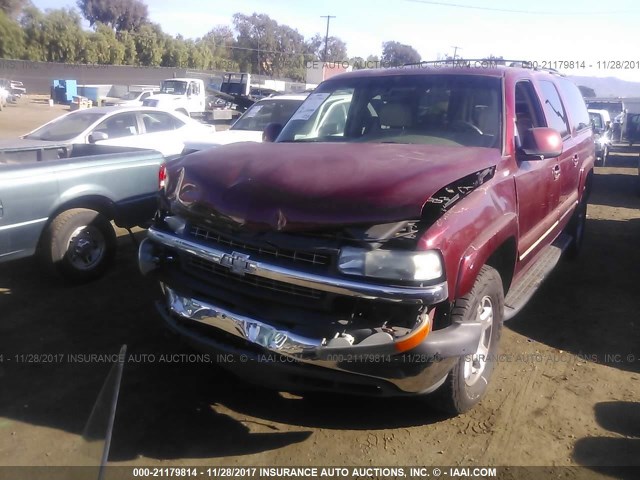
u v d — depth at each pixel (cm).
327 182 315
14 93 4131
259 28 7362
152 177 632
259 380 336
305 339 299
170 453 328
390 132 439
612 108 2864
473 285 327
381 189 303
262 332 311
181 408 371
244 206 319
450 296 304
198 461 322
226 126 2036
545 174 461
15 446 329
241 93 2995
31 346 447
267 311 316
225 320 326
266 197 316
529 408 375
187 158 387
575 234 662
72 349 444
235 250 326
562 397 388
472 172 334
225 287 335
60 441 335
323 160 345
